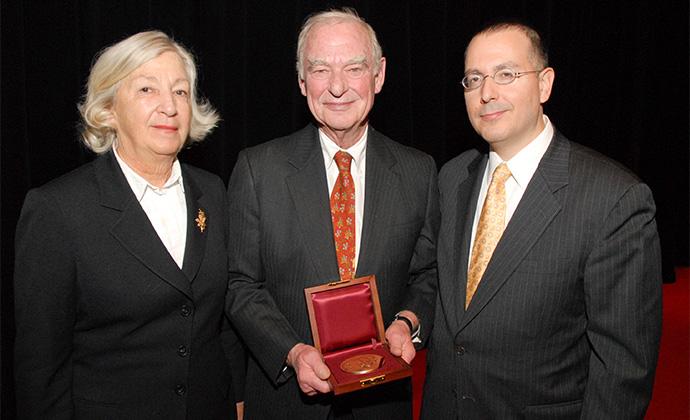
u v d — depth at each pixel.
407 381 1.82
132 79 1.45
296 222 1.69
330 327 1.59
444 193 1.82
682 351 3.79
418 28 4.03
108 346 1.46
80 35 2.94
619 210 1.39
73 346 1.47
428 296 1.83
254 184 1.73
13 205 2.72
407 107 3.88
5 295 2.74
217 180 1.76
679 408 3.05
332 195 1.74
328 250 1.67
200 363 1.57
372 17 3.76
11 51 2.66
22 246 1.37
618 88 5.02
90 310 1.43
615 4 4.90
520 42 1.52
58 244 1.37
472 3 4.15
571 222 1.45
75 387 1.46
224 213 1.72
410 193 1.79
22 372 1.38
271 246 1.69
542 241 1.48
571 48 4.68
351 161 1.78
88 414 1.45
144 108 1.44
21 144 2.72
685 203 5.85
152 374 1.49
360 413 1.72
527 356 1.49
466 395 1.58
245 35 3.40
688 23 5.40
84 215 1.41
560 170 1.52
